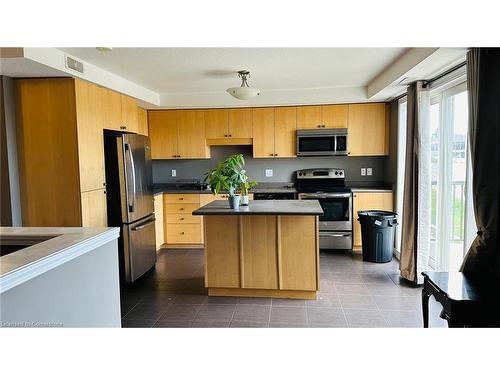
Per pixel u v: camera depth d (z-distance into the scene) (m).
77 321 1.81
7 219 3.26
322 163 5.58
